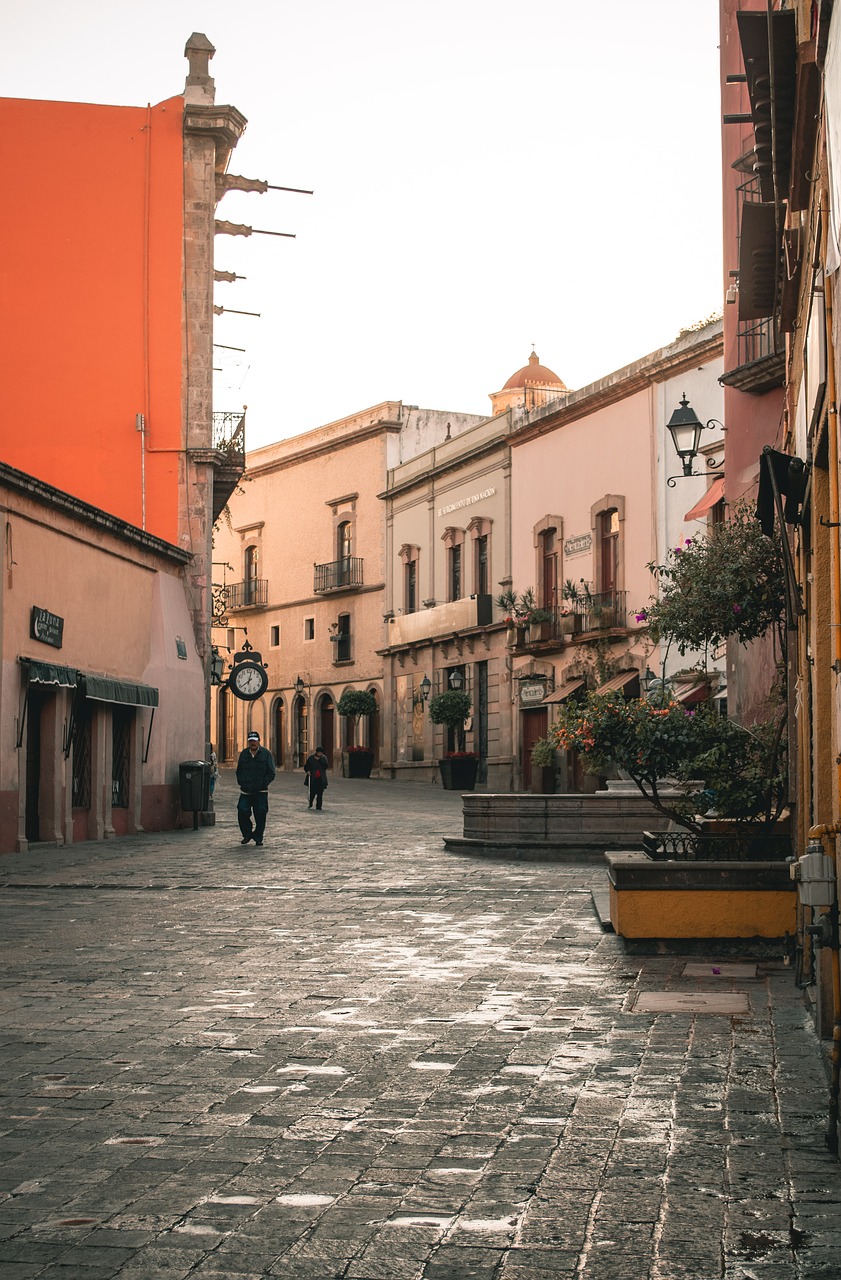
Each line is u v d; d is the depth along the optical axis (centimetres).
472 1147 537
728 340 2230
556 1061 679
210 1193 485
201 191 2888
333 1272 411
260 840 2158
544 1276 406
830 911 546
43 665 2033
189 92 2880
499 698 4603
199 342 2859
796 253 1008
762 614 1678
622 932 1022
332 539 5872
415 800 3775
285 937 1123
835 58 566
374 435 5603
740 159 2025
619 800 1844
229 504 6669
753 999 835
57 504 2106
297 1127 568
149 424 2825
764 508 1082
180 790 2600
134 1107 602
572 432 4188
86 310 2833
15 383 2798
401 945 1073
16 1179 503
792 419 1224
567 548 4216
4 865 1773
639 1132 554
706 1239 433
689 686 3275
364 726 5556
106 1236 443
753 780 1123
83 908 1331
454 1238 438
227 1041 730
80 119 2877
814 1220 448
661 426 3703
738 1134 548
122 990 883
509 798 1914
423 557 5212
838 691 570
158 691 2536
